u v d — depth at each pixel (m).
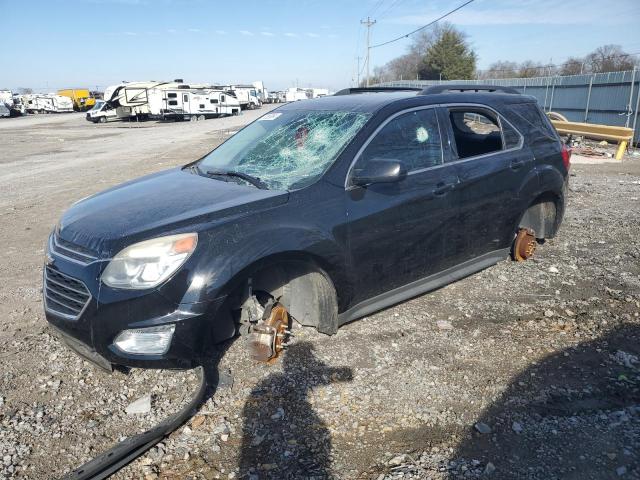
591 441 2.73
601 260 5.44
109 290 2.88
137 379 3.38
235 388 3.25
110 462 2.56
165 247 2.91
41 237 7.01
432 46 67.00
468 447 2.72
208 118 46.75
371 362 3.53
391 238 3.77
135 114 43.47
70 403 3.16
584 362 3.51
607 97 18.30
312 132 4.00
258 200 3.27
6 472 2.60
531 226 5.48
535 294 4.63
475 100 4.61
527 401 3.09
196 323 2.93
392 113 3.92
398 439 2.79
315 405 3.08
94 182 11.56
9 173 13.69
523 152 4.85
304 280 3.60
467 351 3.68
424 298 4.56
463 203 4.25
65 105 66.00
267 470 2.58
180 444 2.79
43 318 4.35
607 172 11.09
